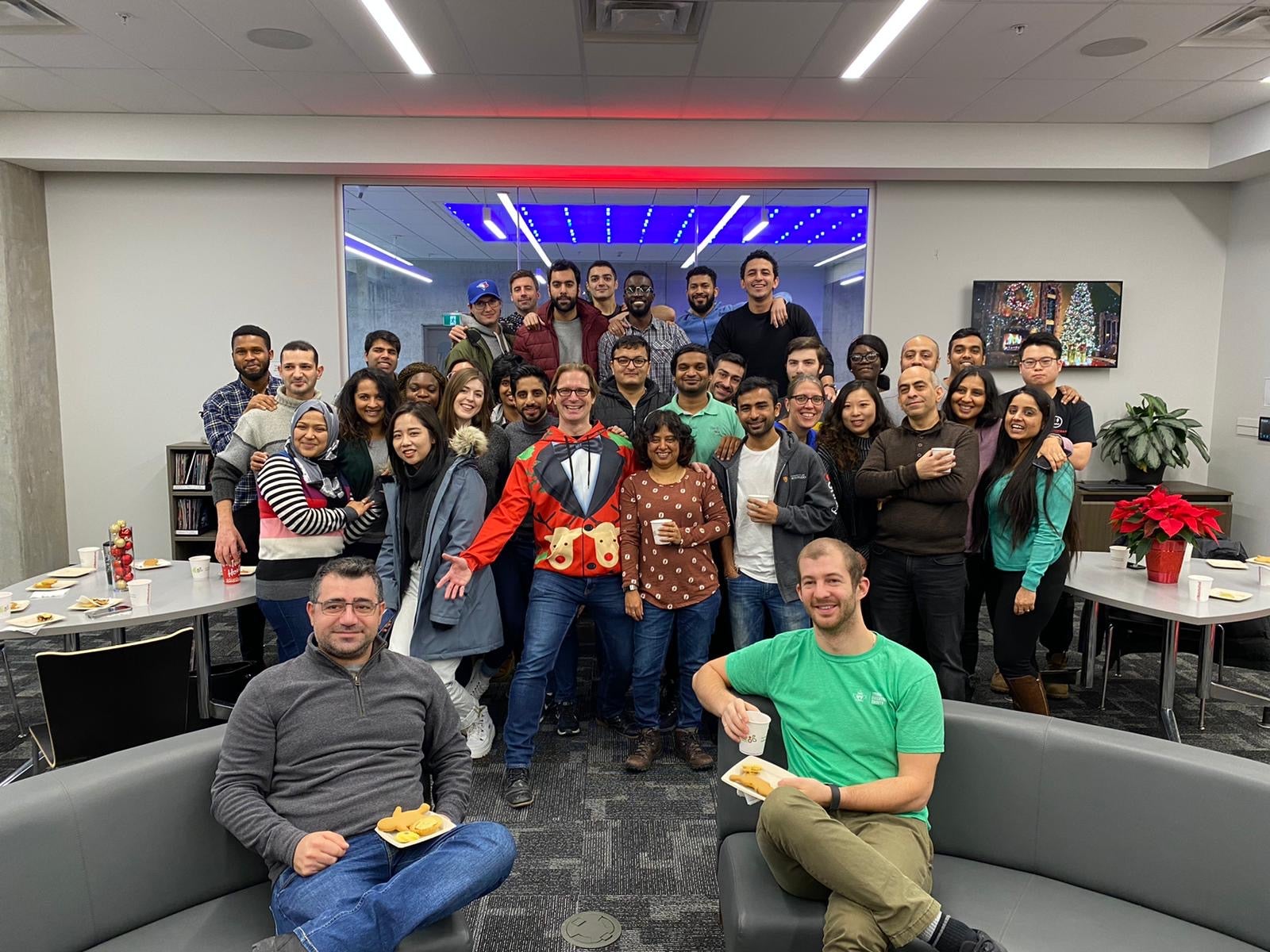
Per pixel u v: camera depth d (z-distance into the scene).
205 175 6.03
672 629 3.20
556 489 3.07
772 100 5.25
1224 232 6.21
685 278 6.50
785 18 4.00
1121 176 5.96
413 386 3.57
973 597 3.67
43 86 4.96
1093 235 6.21
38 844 1.56
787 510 3.07
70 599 3.15
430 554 2.93
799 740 2.02
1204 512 3.24
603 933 2.22
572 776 3.13
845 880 1.63
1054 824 1.87
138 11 3.91
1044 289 6.19
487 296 4.85
